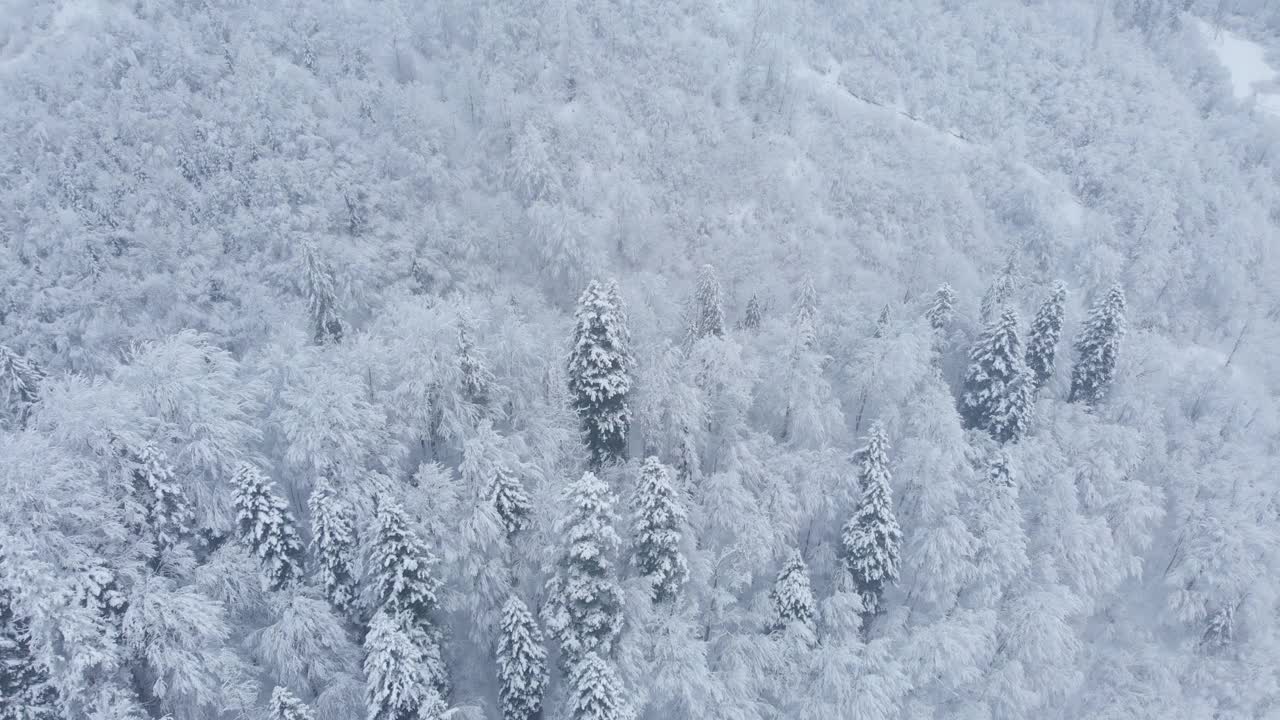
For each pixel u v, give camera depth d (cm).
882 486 3950
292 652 2977
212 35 6544
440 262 5803
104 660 2470
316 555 3241
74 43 6200
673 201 6631
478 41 7244
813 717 3572
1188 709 4481
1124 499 4897
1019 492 4872
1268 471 5372
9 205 5153
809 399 4672
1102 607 4909
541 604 3603
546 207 5888
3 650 2467
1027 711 4334
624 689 3011
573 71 7031
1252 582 4747
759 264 6191
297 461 3556
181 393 3353
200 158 5688
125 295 4956
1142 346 5997
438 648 3212
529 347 4372
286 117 6141
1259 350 6556
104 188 5372
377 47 7056
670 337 5247
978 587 4288
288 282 5291
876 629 4166
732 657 3550
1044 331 5362
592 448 4178
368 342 4128
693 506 4022
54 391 3278
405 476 3847
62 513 2630
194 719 2789
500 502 3438
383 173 6156
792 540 4197
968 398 5212
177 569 2956
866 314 5762
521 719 3197
